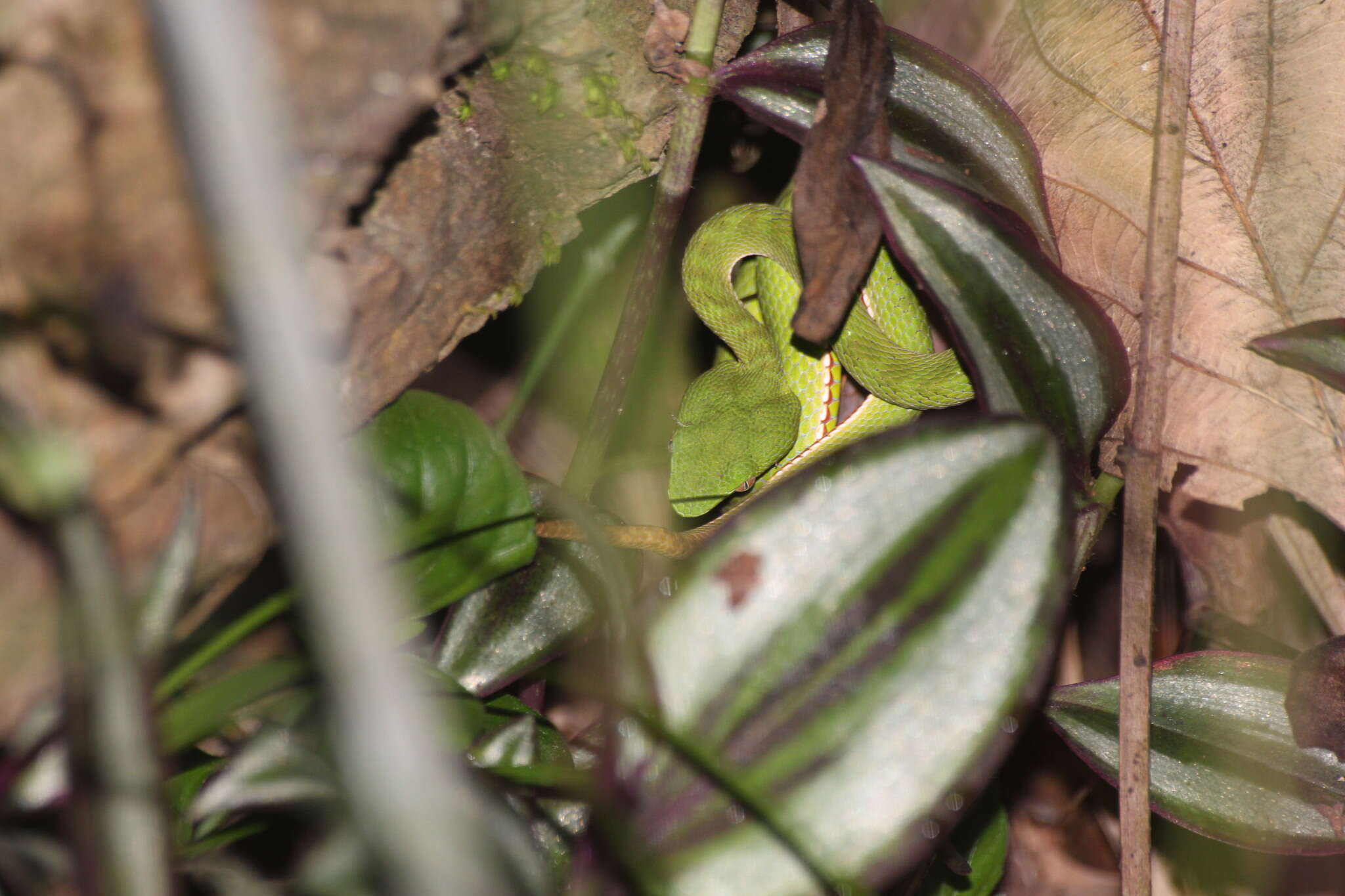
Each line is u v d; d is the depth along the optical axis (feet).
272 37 2.35
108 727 2.21
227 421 2.44
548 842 2.43
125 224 2.35
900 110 2.52
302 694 2.41
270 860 2.43
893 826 2.31
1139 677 2.47
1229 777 2.50
